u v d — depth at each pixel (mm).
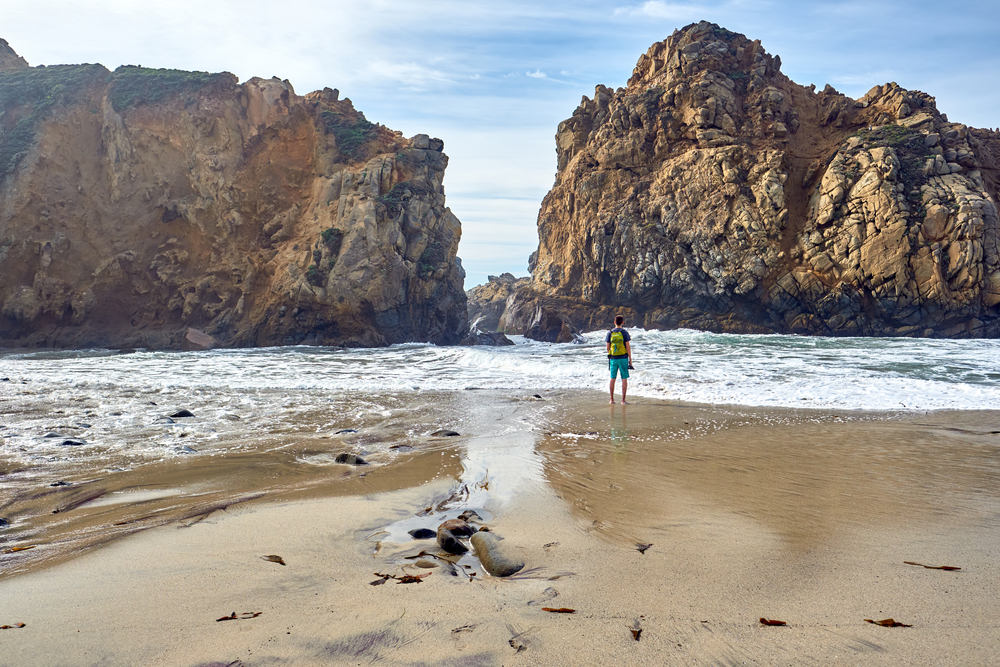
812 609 2291
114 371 15164
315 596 2498
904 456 5379
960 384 10328
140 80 31266
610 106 39812
